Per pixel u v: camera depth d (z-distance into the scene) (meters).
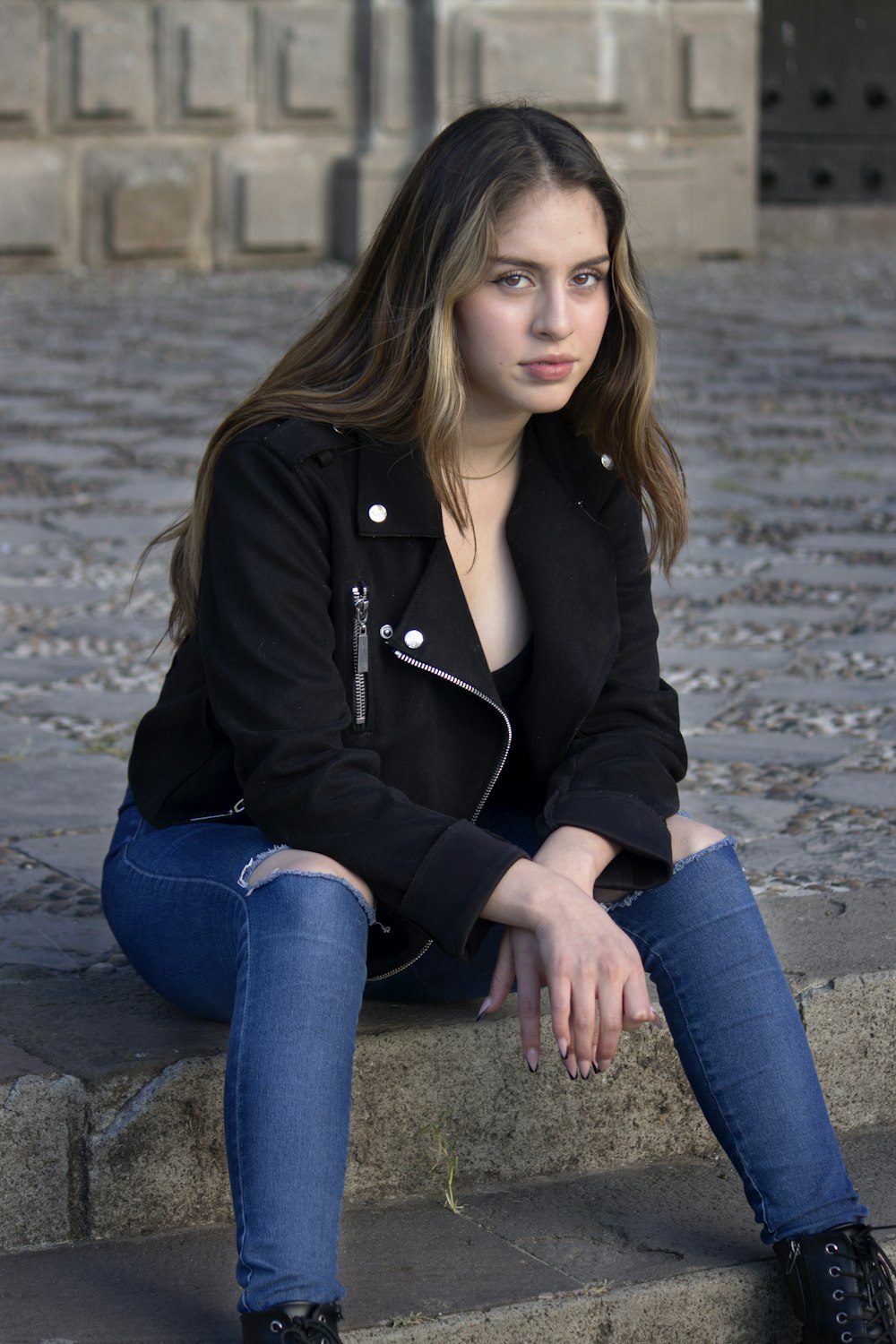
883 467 8.56
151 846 2.78
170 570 2.94
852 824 4.03
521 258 2.61
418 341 2.64
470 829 2.54
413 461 2.71
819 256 18.64
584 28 16.44
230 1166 2.38
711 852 2.72
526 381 2.65
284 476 2.65
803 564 6.74
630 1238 2.77
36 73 15.45
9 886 3.60
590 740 2.87
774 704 5.01
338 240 16.70
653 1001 3.01
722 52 17.25
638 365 2.82
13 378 10.71
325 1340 2.28
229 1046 2.43
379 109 16.19
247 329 12.80
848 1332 2.54
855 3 19.34
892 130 19.62
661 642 5.69
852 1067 3.15
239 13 15.96
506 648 2.84
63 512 7.53
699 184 17.58
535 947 2.54
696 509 7.64
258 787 2.57
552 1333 2.56
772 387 10.63
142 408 9.86
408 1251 2.71
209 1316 2.53
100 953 3.24
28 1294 2.57
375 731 2.70
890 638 5.73
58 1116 2.67
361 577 2.68
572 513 2.86
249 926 2.48
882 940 3.29
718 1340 2.67
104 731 4.72
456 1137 2.91
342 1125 2.39
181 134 16.09
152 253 16.23
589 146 2.68
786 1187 2.61
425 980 2.88
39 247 15.80
